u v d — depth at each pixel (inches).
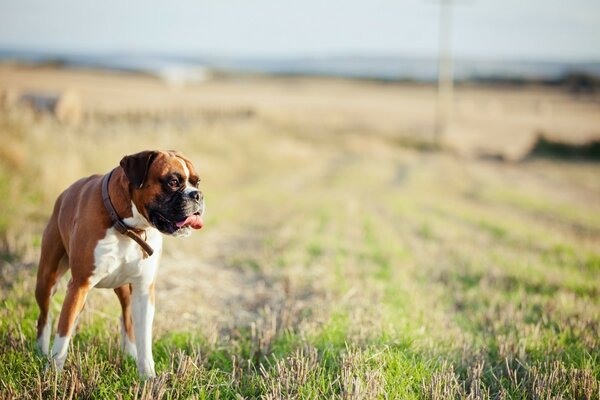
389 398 183.2
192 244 426.9
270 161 1107.9
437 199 846.5
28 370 191.9
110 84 2422.5
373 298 305.9
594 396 194.9
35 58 6309.1
